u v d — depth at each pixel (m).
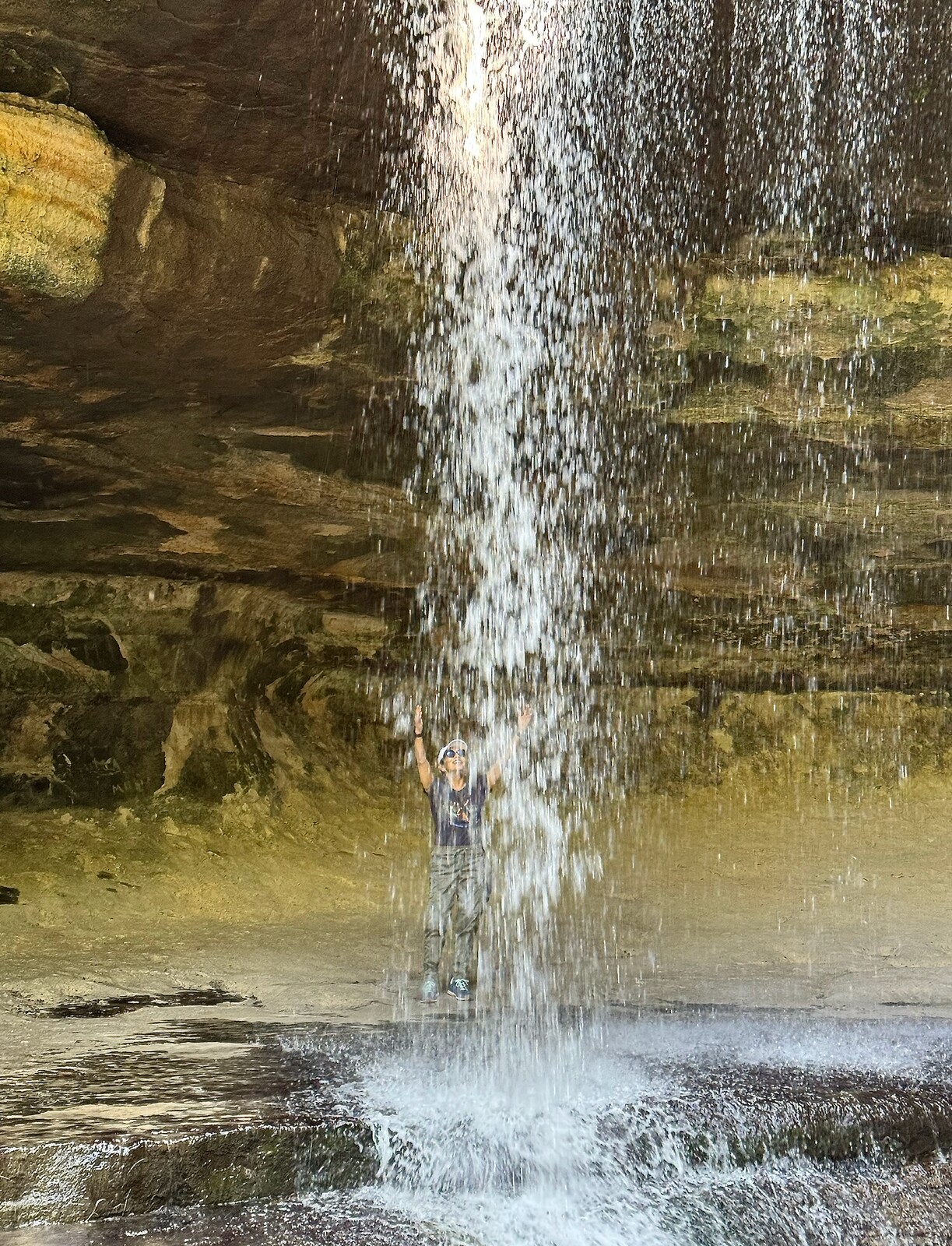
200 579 11.98
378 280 7.43
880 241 8.23
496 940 9.82
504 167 7.11
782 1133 4.93
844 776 15.81
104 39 5.71
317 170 6.81
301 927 9.82
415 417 8.92
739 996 7.70
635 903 11.61
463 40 6.23
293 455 9.52
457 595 13.52
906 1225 4.80
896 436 9.72
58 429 8.48
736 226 8.02
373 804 13.82
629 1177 4.60
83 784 11.29
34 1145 3.94
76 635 11.43
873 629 14.95
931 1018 7.00
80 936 8.82
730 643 15.45
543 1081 5.22
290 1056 5.46
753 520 11.58
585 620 14.48
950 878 12.66
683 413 9.20
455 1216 4.27
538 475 10.30
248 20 5.71
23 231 5.81
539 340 8.19
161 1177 4.02
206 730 12.41
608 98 6.92
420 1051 5.69
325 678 14.27
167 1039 5.78
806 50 6.78
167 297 6.63
